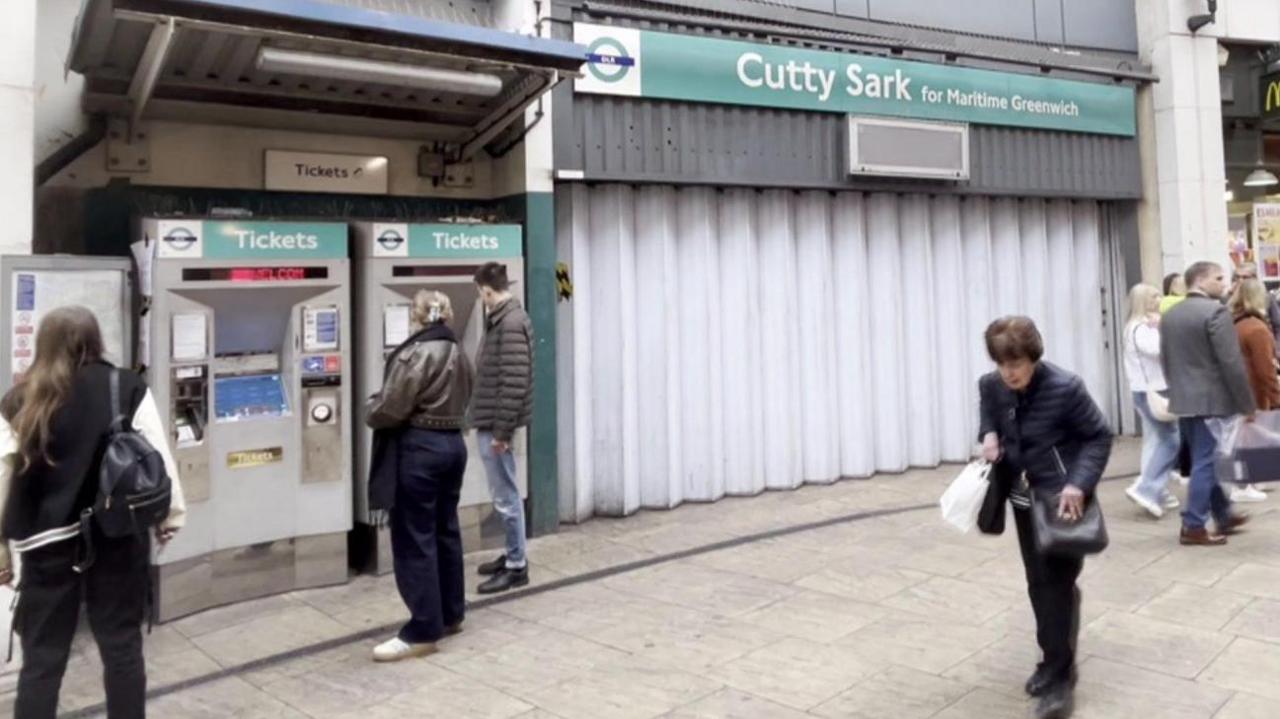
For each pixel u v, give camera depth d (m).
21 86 4.37
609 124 6.75
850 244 8.14
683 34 7.01
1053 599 3.67
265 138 6.00
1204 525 5.92
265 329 5.37
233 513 5.21
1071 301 9.52
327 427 5.49
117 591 3.27
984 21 8.75
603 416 7.11
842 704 3.83
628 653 4.45
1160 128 9.58
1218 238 9.59
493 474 5.30
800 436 7.98
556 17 6.44
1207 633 4.48
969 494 3.75
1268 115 10.19
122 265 4.67
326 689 4.13
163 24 4.29
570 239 6.89
